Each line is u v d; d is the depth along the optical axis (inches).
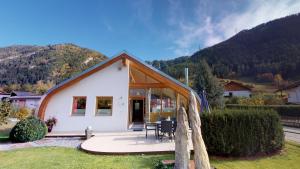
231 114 301.1
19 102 1523.1
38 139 431.2
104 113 551.8
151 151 312.8
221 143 292.2
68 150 339.9
